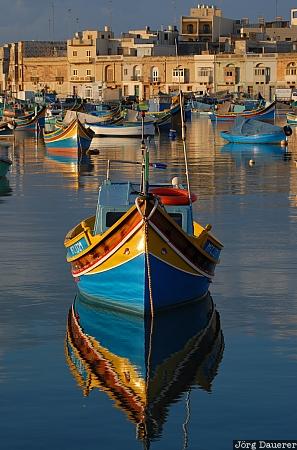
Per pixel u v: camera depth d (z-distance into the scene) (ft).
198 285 69.62
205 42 606.55
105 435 46.93
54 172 177.58
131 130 298.15
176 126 367.04
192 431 47.34
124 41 602.44
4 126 294.25
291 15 642.22
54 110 378.32
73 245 71.56
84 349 60.13
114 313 68.49
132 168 184.14
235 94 520.83
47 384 53.72
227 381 54.24
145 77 575.79
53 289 75.46
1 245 94.22
